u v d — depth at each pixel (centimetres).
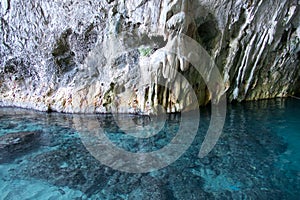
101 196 380
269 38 802
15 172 442
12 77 855
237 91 897
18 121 705
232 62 816
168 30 656
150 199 372
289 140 583
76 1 698
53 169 453
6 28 778
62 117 741
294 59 925
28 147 540
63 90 791
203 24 743
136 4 664
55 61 777
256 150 532
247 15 750
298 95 1072
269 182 416
